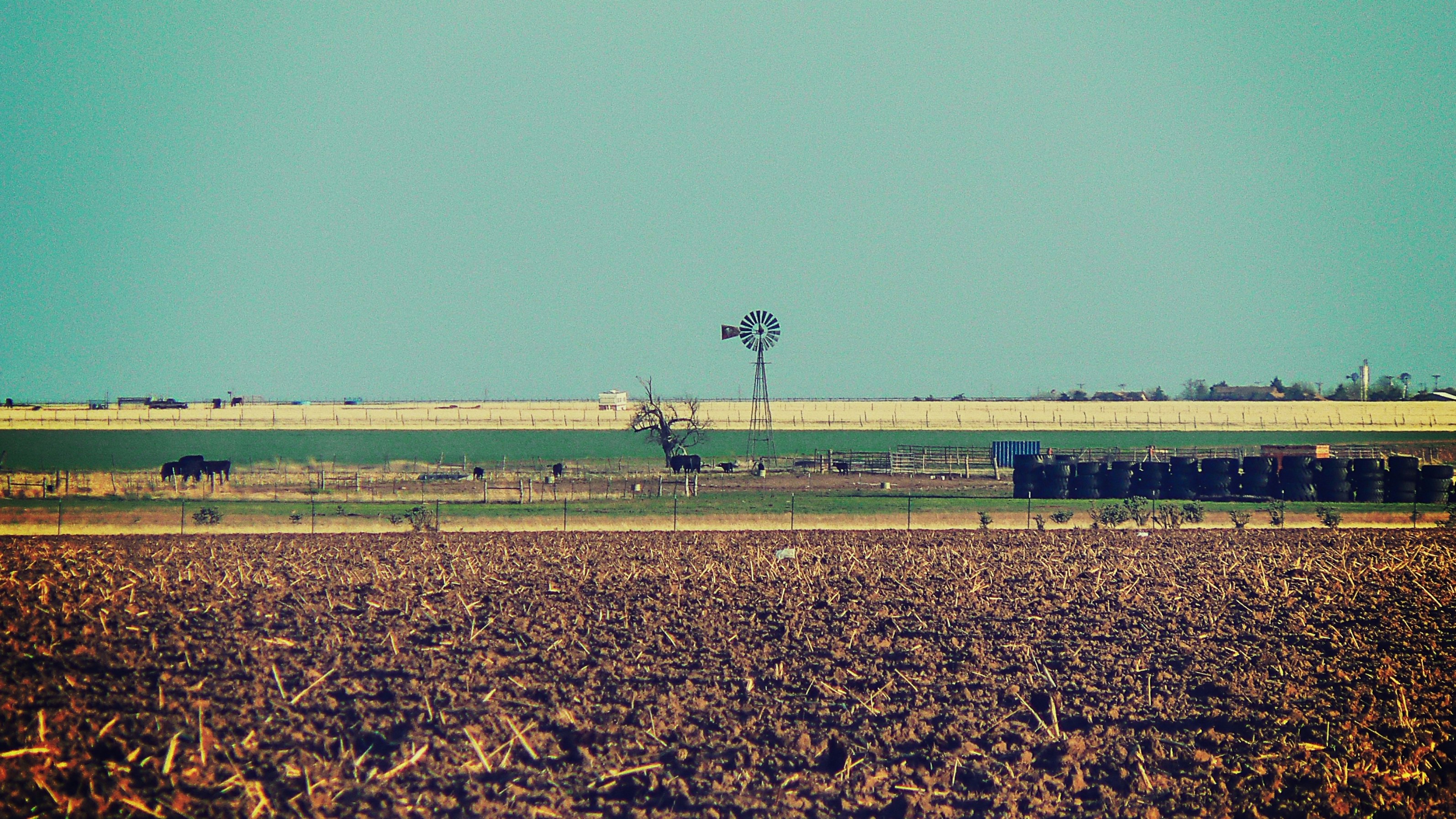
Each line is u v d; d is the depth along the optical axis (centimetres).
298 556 17012
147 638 11025
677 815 6669
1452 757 7612
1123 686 9300
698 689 9131
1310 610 12488
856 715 8462
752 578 14650
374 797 6844
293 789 6962
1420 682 9475
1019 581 14388
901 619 11900
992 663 9969
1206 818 6675
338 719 8312
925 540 19038
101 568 15725
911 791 7031
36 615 12162
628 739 7944
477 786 7038
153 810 6575
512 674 9619
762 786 7119
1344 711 8656
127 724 8200
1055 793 7044
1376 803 6838
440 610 12469
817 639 10931
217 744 7750
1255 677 9569
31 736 7856
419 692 9056
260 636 11131
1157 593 13512
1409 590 13862
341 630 11375
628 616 12081
